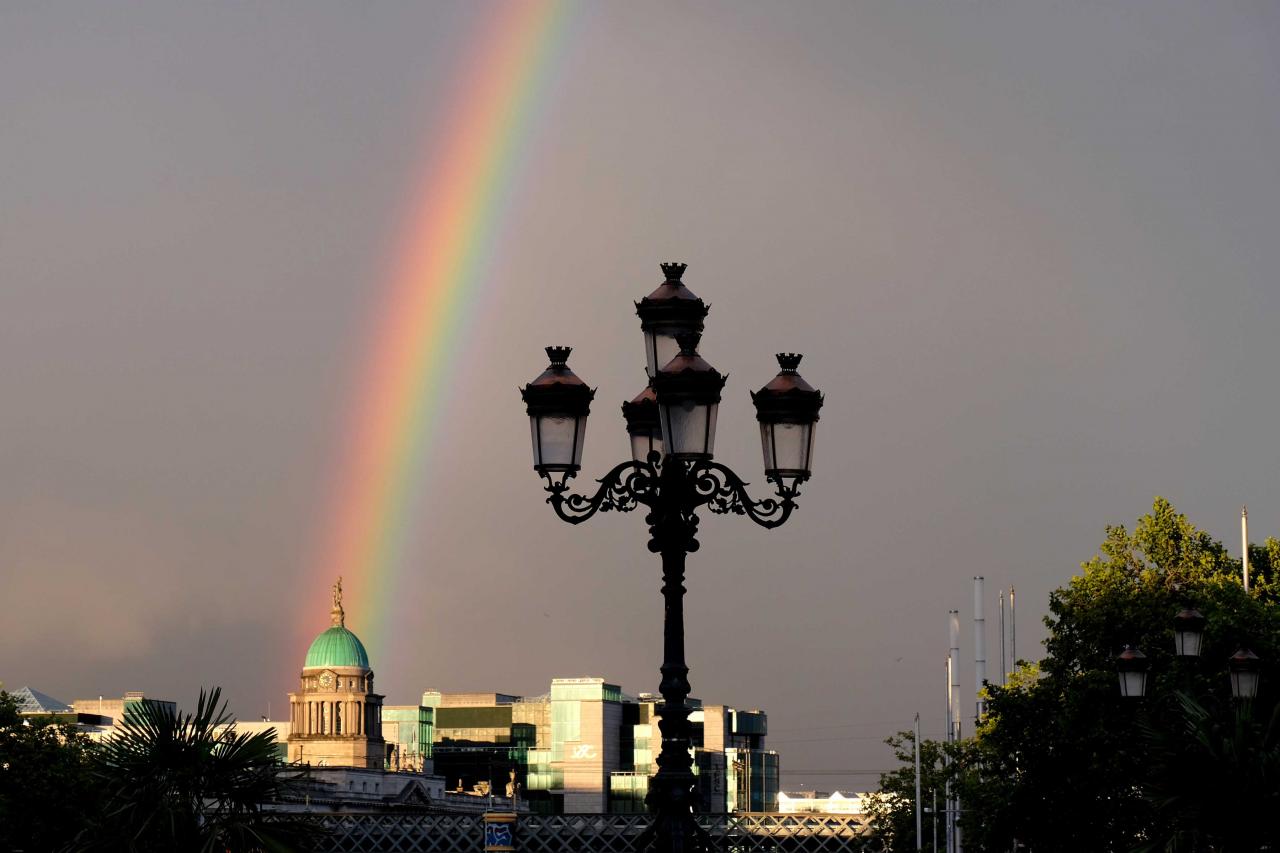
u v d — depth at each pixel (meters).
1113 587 171.25
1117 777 153.12
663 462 56.69
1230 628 152.50
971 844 193.00
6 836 185.62
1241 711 91.69
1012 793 160.75
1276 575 198.25
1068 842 157.88
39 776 192.88
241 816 83.00
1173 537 181.88
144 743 82.62
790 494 56.62
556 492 56.78
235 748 83.38
